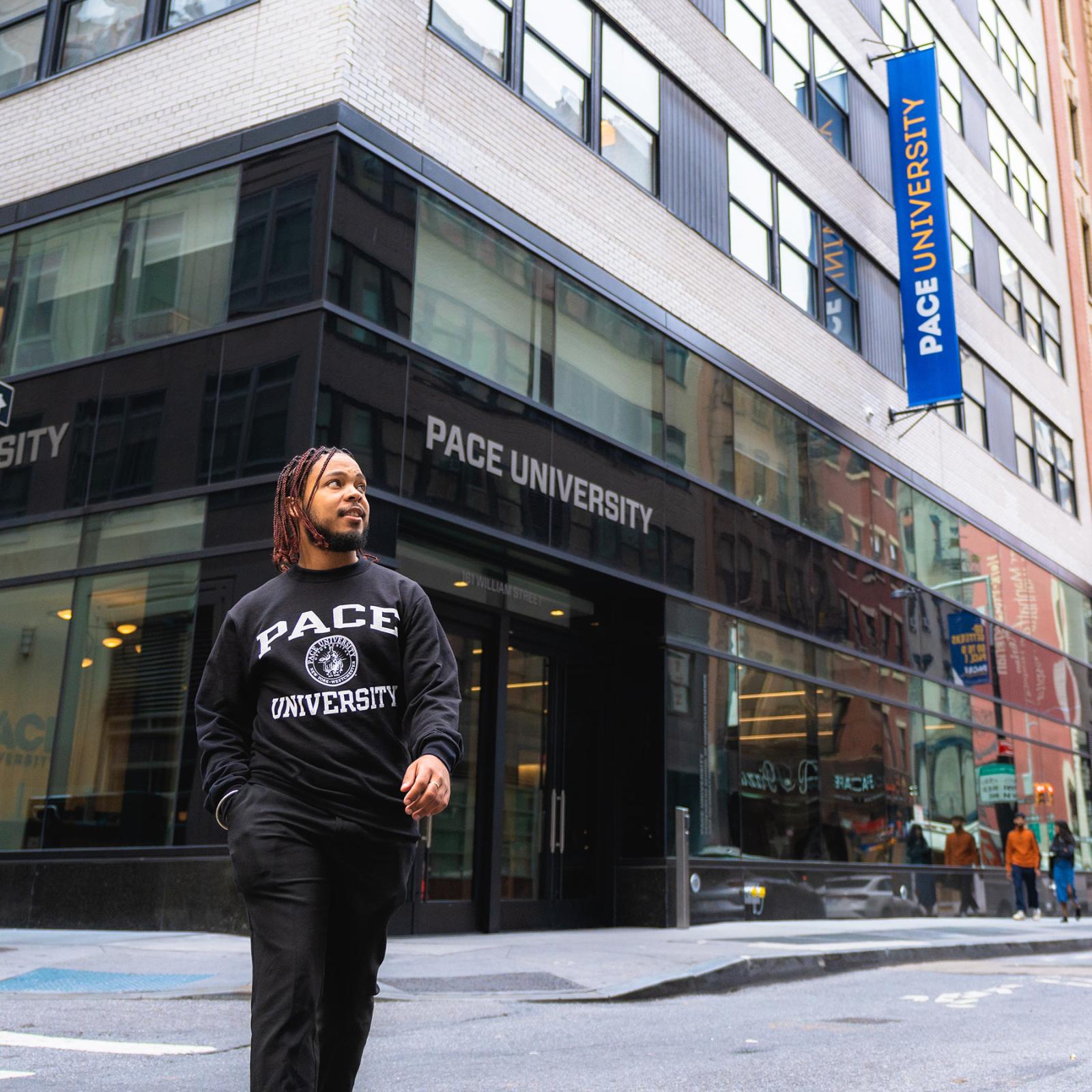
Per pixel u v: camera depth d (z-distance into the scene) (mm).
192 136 11922
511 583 12984
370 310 11008
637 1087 4621
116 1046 5109
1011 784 22359
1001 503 24391
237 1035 5488
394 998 6879
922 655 20156
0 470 12156
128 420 11469
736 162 17328
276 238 11047
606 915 13758
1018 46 29844
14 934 9648
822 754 16828
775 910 15172
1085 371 30453
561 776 13508
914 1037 6184
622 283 14500
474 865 12211
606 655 14430
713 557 15242
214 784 2645
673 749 14008
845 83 20750
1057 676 25422
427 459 11289
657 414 14727
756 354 16984
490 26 13188
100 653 10938
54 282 12516
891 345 20906
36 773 11031
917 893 18438
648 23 15812
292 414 10406
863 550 18891
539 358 13008
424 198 11844
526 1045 5672
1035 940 12961
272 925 2467
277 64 11539
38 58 13438
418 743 2508
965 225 24922
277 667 2674
